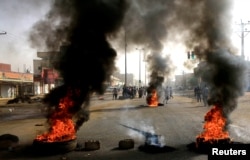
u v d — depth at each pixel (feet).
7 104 118.62
